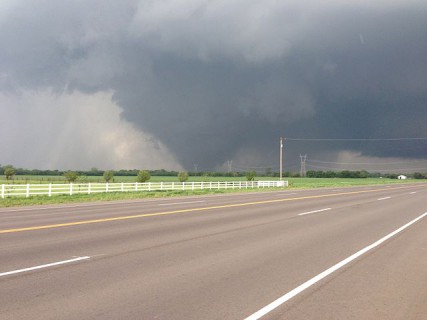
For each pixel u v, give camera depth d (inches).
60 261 367.6
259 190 2203.5
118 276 315.6
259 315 232.7
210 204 1103.6
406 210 940.0
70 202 1239.5
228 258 386.6
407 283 305.9
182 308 242.7
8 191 1379.2
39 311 236.4
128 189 1734.7
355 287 292.8
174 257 389.4
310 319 227.9
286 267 351.6
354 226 642.8
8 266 346.6
